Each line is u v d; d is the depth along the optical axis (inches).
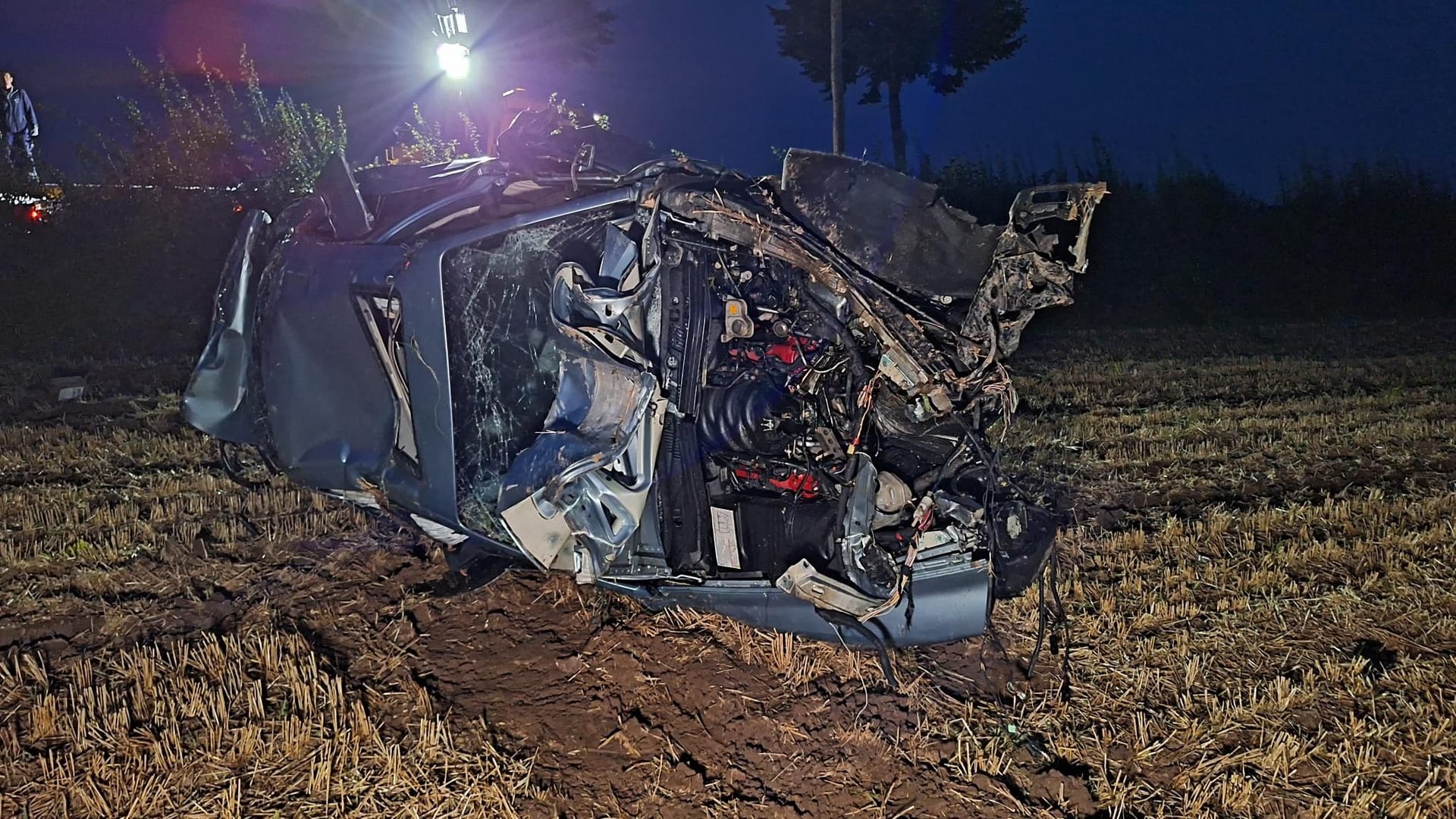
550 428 167.0
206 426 195.6
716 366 170.4
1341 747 166.4
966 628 178.4
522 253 179.2
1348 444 361.7
